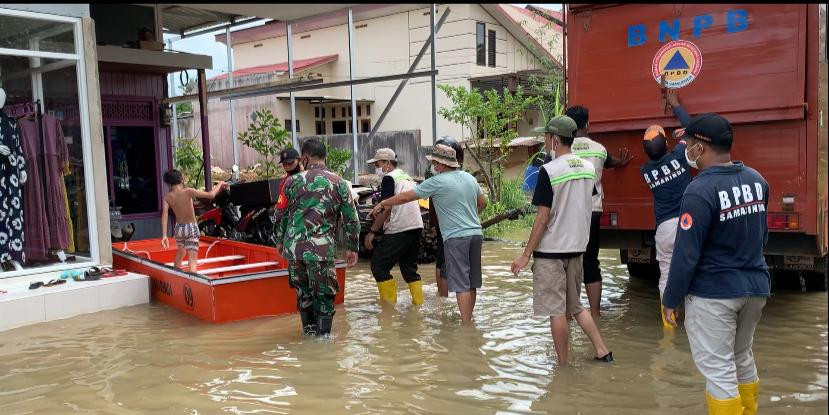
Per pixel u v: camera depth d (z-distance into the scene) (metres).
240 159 19.78
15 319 6.12
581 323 4.86
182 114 21.05
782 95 5.17
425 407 4.05
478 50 18.50
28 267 7.22
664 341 5.30
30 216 7.23
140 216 10.73
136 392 4.38
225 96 12.51
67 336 5.78
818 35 5.06
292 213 5.61
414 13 18.89
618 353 5.02
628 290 7.19
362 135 16.88
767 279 3.40
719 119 3.39
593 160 5.71
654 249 6.24
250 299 6.32
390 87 19.58
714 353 3.38
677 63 5.61
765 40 5.21
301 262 5.56
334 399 4.20
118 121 10.45
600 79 6.05
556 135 4.74
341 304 6.88
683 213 3.36
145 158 10.91
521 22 20.19
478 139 13.99
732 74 5.37
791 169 5.25
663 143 5.28
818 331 5.40
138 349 5.35
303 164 5.88
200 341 5.57
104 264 7.59
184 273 6.53
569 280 4.78
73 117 7.45
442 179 5.87
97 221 7.53
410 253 6.77
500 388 4.36
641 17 5.79
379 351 5.21
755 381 3.57
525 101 13.99
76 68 7.41
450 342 5.42
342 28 20.42
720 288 3.32
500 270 8.59
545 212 4.62
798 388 4.19
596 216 5.79
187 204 7.15
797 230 5.24
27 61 7.12
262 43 22.61
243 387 4.44
